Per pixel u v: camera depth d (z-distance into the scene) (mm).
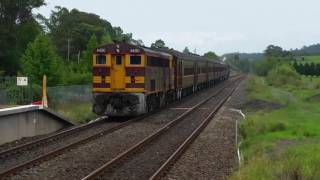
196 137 22156
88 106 33719
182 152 18000
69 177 13844
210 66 73125
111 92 29109
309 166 13023
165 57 35781
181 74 44281
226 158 17234
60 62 60125
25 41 77562
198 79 58312
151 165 15727
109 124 26953
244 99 47125
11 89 30562
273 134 21750
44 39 52438
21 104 29828
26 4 76750
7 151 17703
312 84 78688
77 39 118188
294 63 142750
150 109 32281
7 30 73938
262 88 65562
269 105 39094
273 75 96562
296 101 44062
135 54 28906
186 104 40750
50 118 25688
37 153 17891
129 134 22766
